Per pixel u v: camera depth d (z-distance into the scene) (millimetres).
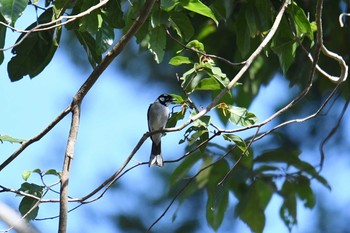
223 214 11578
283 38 9398
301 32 9320
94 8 8008
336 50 12023
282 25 9359
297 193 11719
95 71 8195
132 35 8156
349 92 11750
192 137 8352
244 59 11695
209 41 11977
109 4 8609
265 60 12430
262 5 9227
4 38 8320
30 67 8750
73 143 7988
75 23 8695
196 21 10164
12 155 7988
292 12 9250
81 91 8195
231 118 8469
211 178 11469
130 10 9250
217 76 8406
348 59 11977
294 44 9414
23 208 8016
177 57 8492
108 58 8172
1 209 4516
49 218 8070
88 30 8477
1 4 7469
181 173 11508
